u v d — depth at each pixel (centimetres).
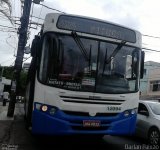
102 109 374
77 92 368
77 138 497
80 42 384
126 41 405
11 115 790
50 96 363
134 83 404
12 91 795
